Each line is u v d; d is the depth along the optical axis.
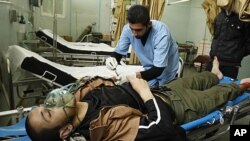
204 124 1.41
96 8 6.32
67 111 1.07
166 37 1.80
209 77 1.95
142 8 1.66
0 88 2.38
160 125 1.08
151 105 1.21
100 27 6.47
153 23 1.86
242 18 2.21
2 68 2.42
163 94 1.50
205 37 6.02
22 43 3.36
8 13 2.75
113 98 1.30
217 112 1.52
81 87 1.41
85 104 1.21
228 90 1.76
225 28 2.64
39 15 4.76
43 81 2.32
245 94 1.92
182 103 1.49
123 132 1.06
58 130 1.04
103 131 1.03
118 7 4.04
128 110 1.14
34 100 2.63
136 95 1.36
